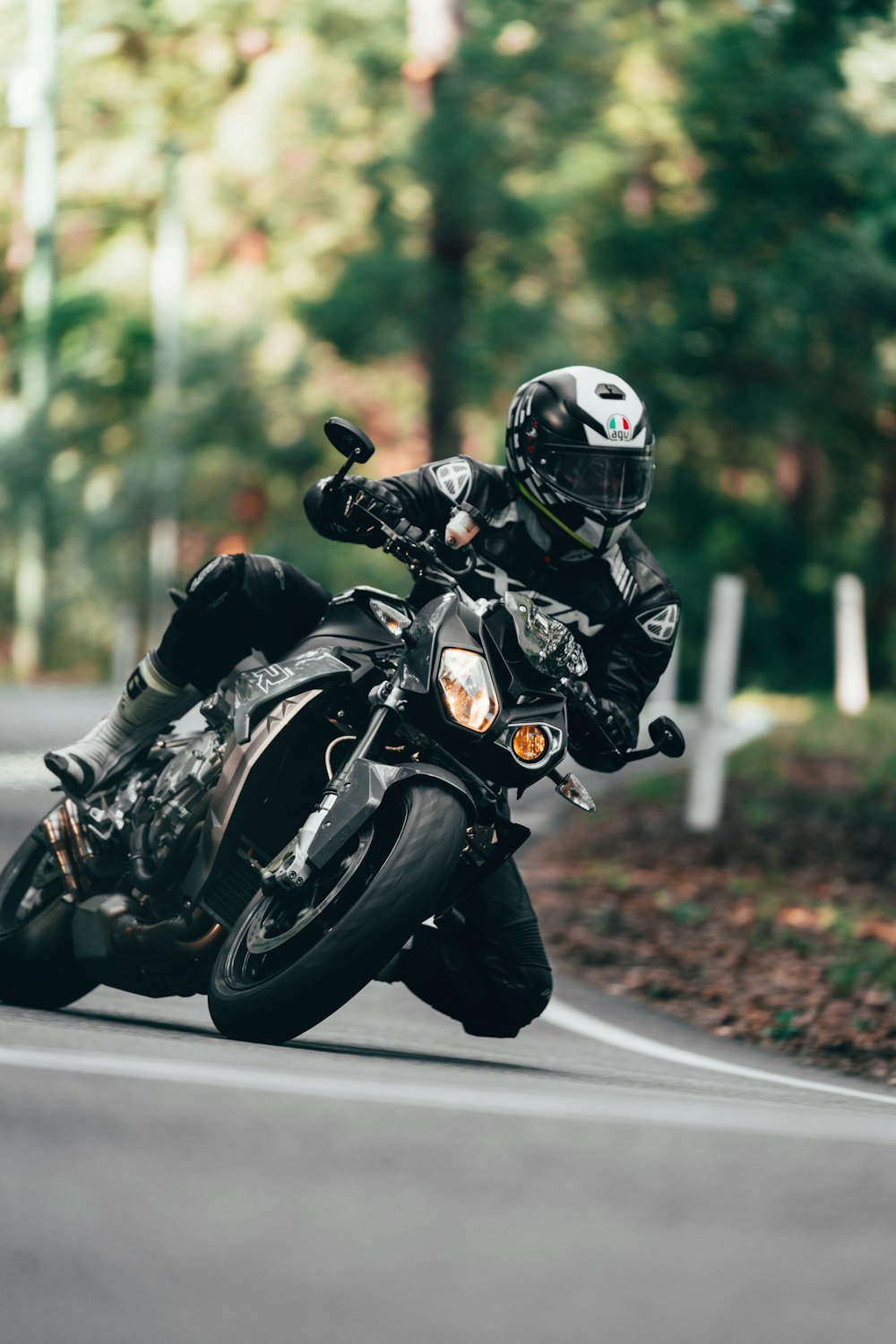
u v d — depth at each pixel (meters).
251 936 14.57
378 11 75.25
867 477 116.00
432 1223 9.22
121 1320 7.61
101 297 114.88
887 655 122.56
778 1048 20.53
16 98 113.25
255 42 106.44
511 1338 7.62
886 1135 11.98
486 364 75.81
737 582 36.41
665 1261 8.82
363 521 15.05
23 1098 11.13
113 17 107.50
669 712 64.25
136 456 101.56
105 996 18.55
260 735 14.81
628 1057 17.86
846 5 51.44
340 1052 14.78
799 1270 8.80
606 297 87.00
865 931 27.28
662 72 81.81
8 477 113.38
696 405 94.56
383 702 14.40
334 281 77.75
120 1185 9.48
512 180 74.19
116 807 16.39
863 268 87.25
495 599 15.00
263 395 96.06
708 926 27.92
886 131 82.88
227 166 96.19
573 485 15.11
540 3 72.75
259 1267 8.34
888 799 41.53
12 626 131.62
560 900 29.86
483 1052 16.94
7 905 17.22
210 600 15.95
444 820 14.04
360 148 78.69
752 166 83.62
